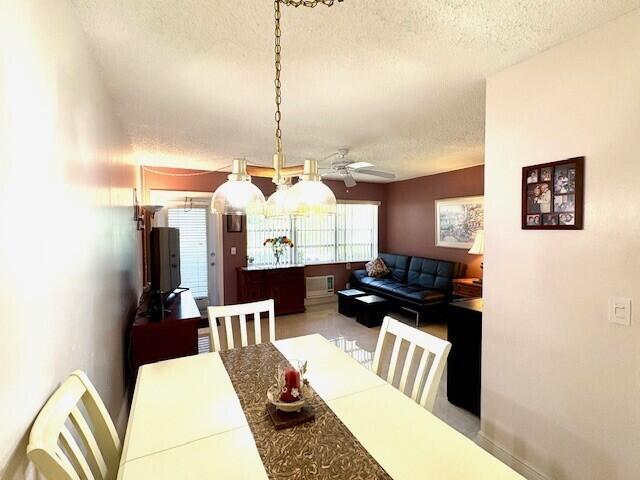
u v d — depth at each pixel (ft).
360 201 21.57
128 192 10.30
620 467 4.91
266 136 10.73
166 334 8.34
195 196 16.76
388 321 6.15
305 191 4.88
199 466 3.29
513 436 6.39
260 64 6.12
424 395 4.80
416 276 18.40
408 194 20.70
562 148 5.49
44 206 3.45
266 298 16.99
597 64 5.03
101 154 6.25
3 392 2.60
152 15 4.70
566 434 5.54
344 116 8.90
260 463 3.33
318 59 5.96
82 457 3.31
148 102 7.79
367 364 11.30
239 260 17.71
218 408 4.33
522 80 6.07
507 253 6.43
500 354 6.61
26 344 3.00
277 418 3.99
